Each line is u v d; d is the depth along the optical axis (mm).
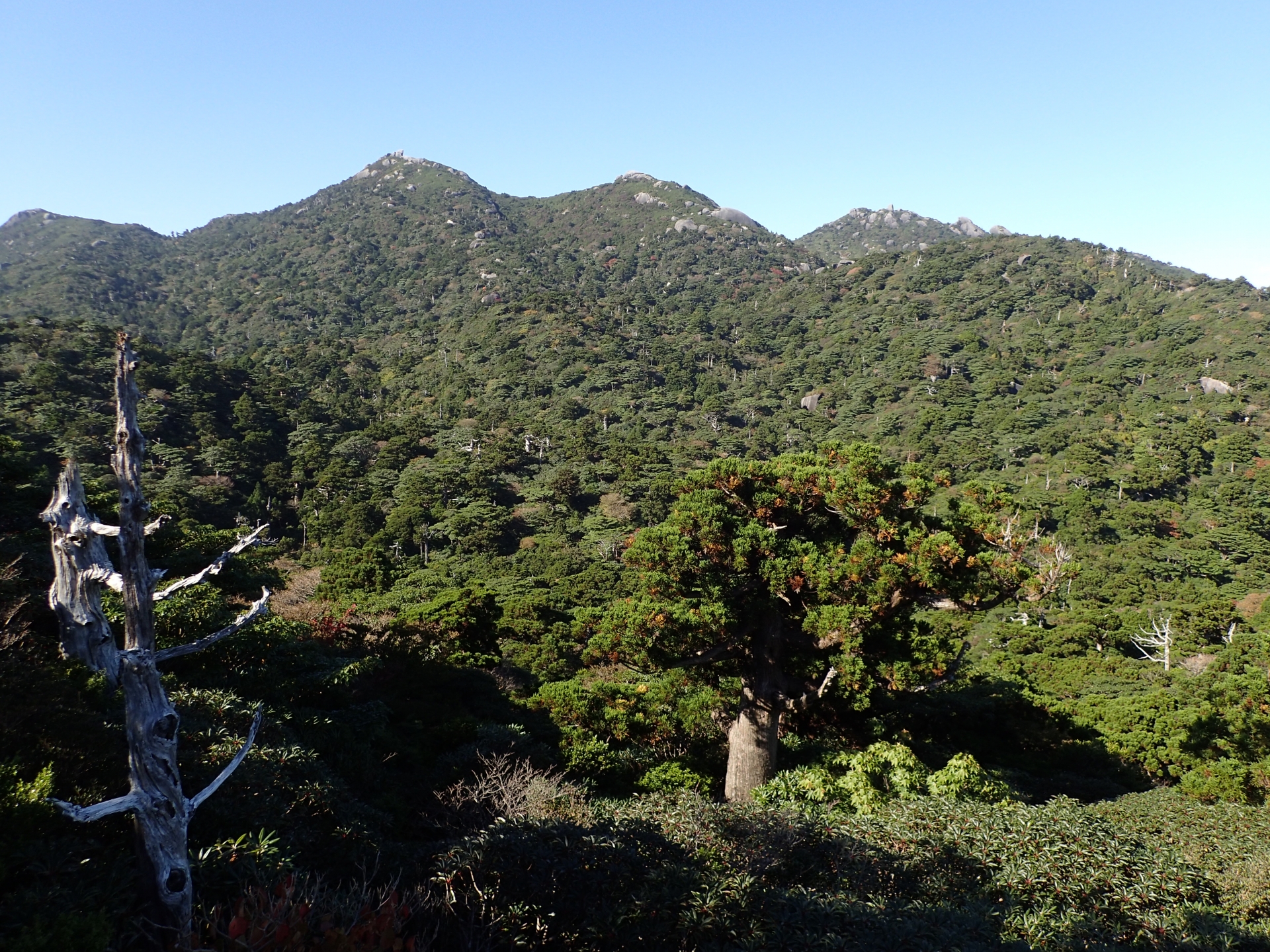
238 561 13516
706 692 16406
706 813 7949
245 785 6453
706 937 5523
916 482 13789
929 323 142125
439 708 14109
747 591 14250
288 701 10875
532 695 16641
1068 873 7582
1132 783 17734
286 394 102062
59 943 3387
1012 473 86500
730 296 195125
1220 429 88062
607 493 83438
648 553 14312
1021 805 9750
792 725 17500
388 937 3824
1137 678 37375
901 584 13000
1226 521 71750
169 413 77625
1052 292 143750
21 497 11961
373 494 75375
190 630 10391
